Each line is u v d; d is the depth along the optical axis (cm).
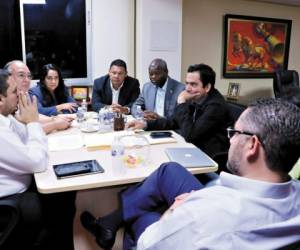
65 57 389
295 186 86
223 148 213
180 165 154
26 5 359
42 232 157
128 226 151
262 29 521
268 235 74
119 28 404
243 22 502
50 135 213
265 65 538
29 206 145
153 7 397
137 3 399
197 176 181
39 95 293
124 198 155
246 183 80
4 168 147
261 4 516
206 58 489
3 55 360
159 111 301
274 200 78
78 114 262
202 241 76
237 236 74
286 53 554
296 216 79
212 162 168
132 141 196
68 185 139
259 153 80
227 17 487
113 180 145
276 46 541
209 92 222
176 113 238
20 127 171
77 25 386
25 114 171
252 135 80
